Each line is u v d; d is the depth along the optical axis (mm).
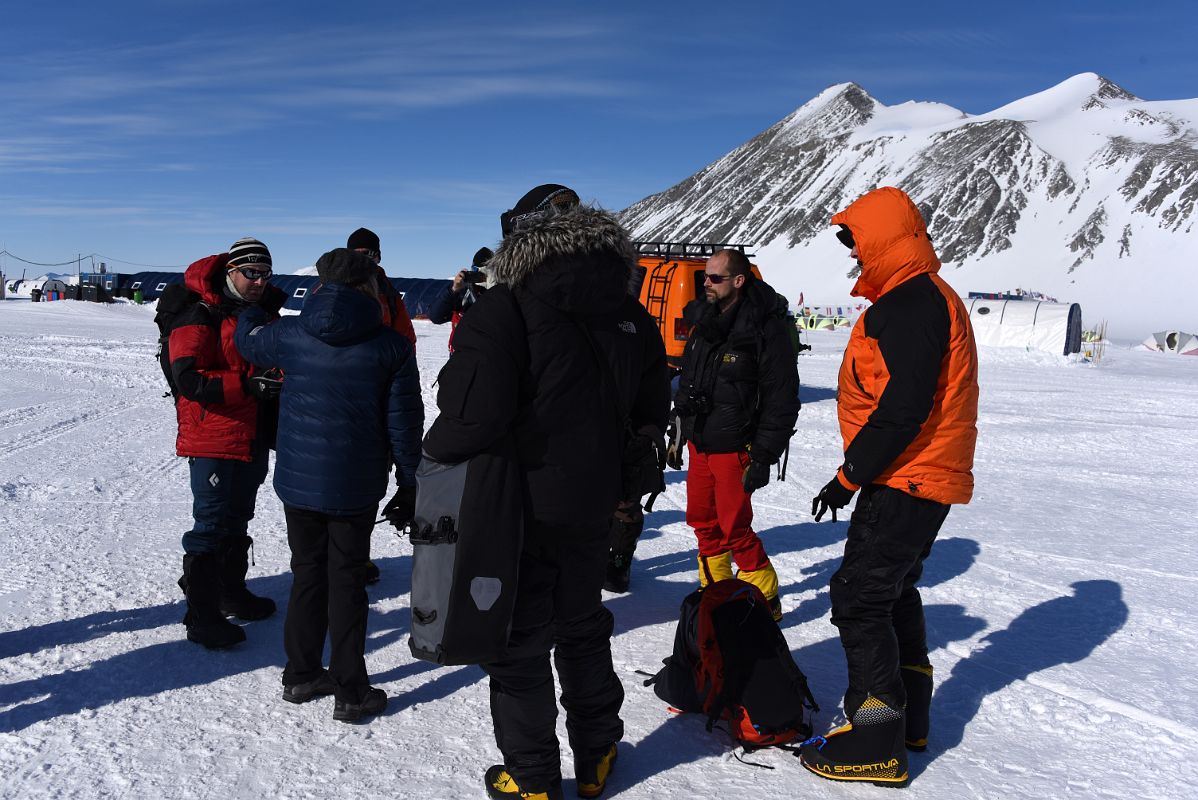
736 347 4078
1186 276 156750
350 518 3168
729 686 2994
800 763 2971
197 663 3635
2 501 6191
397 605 4422
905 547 2738
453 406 2346
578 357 2459
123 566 4812
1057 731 3234
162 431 9570
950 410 2695
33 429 9367
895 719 2777
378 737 3084
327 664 3625
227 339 3604
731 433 4121
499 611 2389
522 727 2578
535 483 2457
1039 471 8727
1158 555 5648
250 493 3914
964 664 3834
